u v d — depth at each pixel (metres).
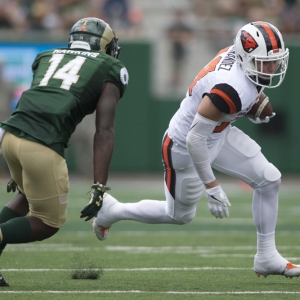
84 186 45.06
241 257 21.17
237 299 13.90
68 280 16.42
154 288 15.31
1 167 50.44
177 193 16.59
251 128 50.22
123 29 55.41
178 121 16.31
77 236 26.27
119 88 14.77
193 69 52.31
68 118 14.23
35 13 54.88
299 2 57.38
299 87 49.81
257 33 14.88
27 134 13.94
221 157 16.44
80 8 56.19
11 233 13.99
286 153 50.38
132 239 25.75
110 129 14.41
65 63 14.83
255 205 16.41
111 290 14.90
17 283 15.88
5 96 48.44
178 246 23.84
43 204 14.16
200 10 58.47
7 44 48.88
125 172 51.00
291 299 13.95
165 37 52.22
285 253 21.88
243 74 15.05
